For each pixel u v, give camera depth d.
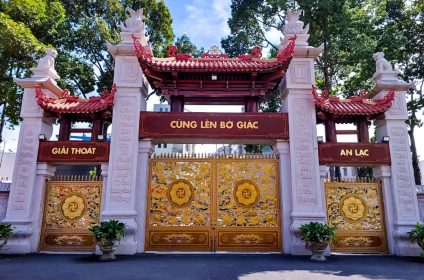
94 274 6.89
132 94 10.53
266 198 10.39
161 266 7.77
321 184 10.19
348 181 10.50
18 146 10.25
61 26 18.78
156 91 11.43
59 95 11.48
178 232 10.12
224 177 10.54
